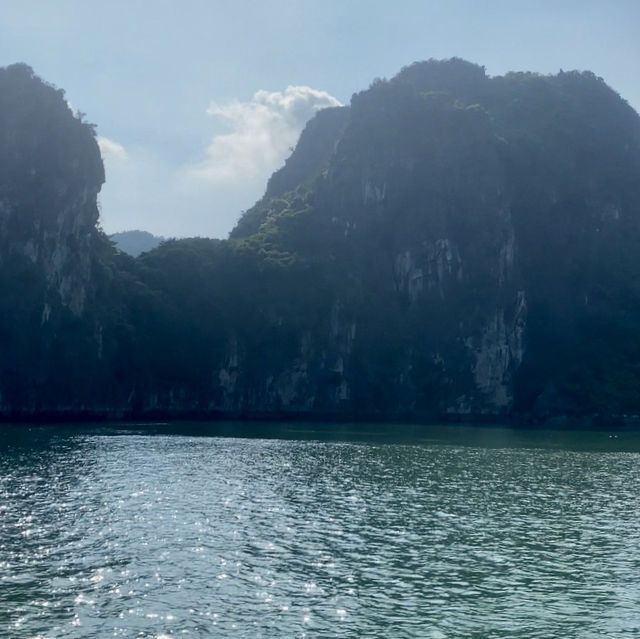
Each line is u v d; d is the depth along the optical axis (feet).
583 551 124.57
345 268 629.92
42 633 81.82
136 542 119.55
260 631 85.15
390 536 131.03
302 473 207.51
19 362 453.58
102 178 522.47
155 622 86.28
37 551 112.57
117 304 534.37
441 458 257.34
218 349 567.59
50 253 479.82
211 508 149.89
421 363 616.39
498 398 611.88
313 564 111.96
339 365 599.16
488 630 88.38
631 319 643.45
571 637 86.99
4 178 469.16
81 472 195.00
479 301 615.98
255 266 602.44
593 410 561.02
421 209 641.81
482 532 136.36
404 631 87.15
